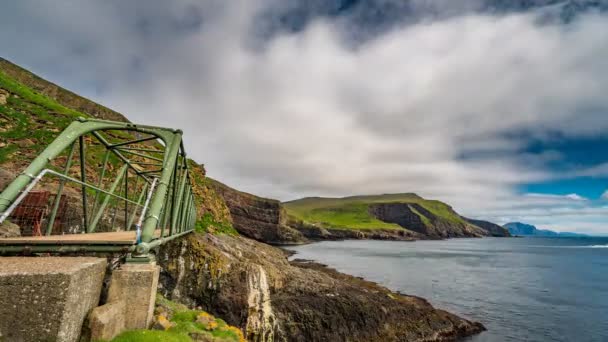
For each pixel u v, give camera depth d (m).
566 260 93.69
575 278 58.09
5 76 38.34
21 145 31.12
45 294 5.14
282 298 25.25
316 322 24.14
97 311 6.18
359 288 33.44
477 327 29.45
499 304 37.75
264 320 22.44
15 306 5.02
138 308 7.35
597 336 28.00
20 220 17.34
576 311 35.38
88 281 6.12
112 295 7.20
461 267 69.19
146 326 7.41
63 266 5.77
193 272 21.81
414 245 147.50
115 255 8.20
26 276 5.12
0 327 4.95
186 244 22.34
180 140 11.52
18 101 35.66
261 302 22.84
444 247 139.38
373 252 102.38
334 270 55.66
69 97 64.50
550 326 30.41
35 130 33.56
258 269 24.20
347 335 24.41
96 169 34.28
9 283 5.05
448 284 48.59
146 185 19.64
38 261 6.15
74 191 28.39
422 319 28.45
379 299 29.75
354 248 119.31
